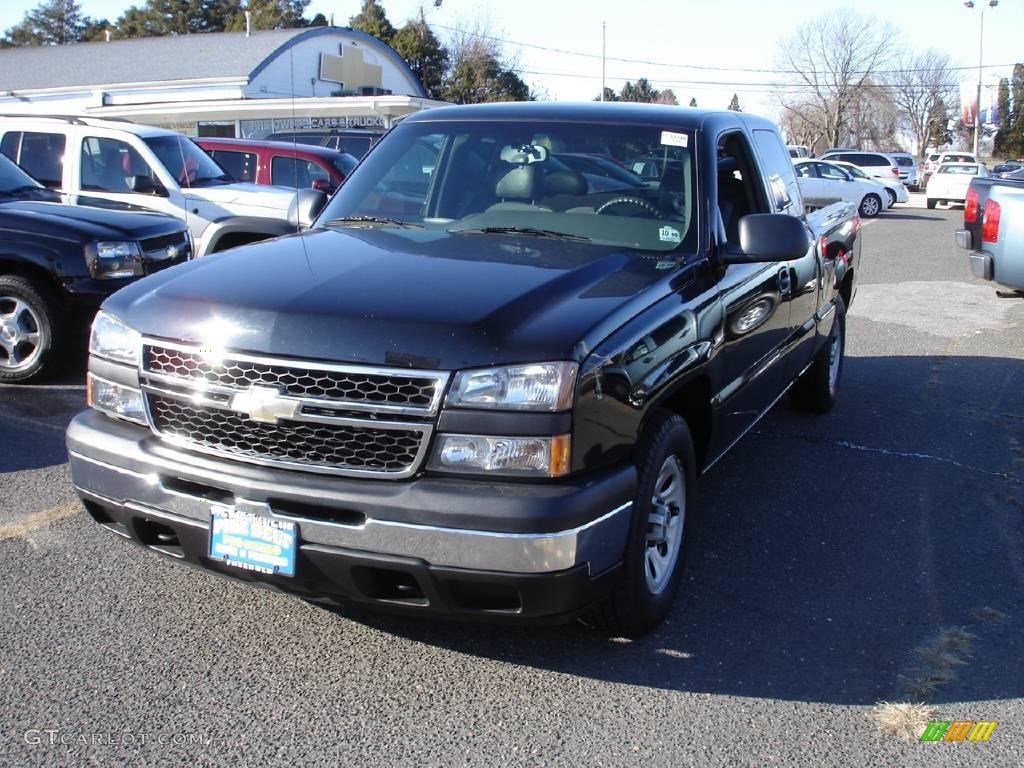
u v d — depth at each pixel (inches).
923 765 120.2
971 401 295.7
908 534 193.2
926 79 3292.3
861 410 284.4
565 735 123.3
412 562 119.2
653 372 135.6
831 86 2817.4
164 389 130.9
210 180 424.2
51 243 271.3
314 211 190.5
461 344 119.5
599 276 142.6
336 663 137.9
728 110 201.8
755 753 121.2
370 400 120.5
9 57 1451.8
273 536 124.0
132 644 140.8
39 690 128.3
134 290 142.7
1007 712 132.2
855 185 1109.7
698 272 157.6
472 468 119.2
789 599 163.2
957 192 1263.5
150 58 1336.1
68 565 164.9
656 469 137.3
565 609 123.2
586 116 182.4
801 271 214.2
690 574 171.2
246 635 144.6
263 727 122.8
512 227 167.6
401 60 1520.7
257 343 123.6
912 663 144.1
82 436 138.1
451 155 183.0
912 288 522.3
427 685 133.3
